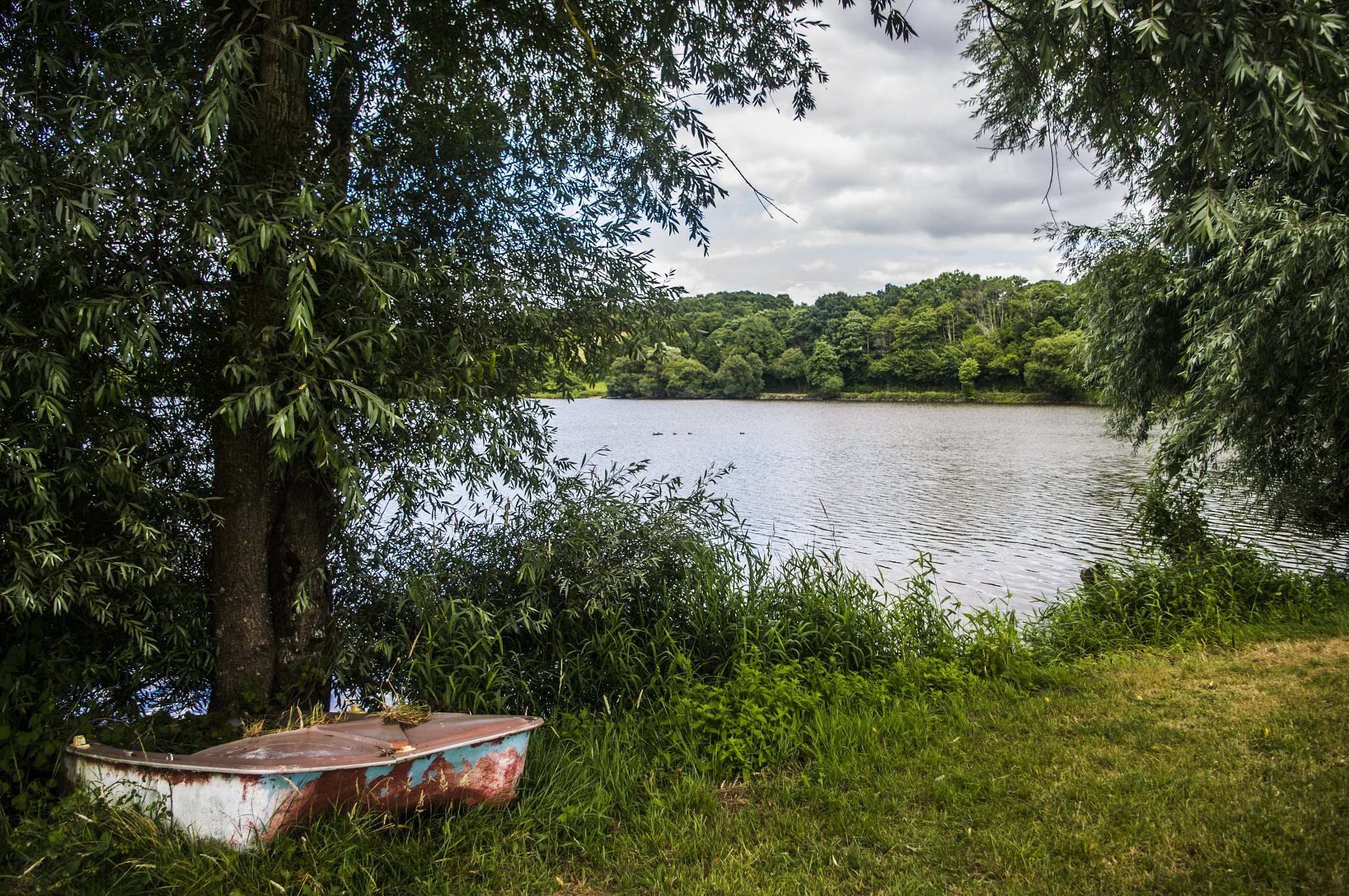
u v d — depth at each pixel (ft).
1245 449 27.04
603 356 17.39
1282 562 33.30
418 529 16.35
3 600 9.53
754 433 148.97
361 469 11.82
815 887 8.95
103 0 10.64
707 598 16.61
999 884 8.90
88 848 8.63
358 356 11.25
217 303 11.66
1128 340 29.81
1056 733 13.56
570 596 15.53
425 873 9.09
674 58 15.78
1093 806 10.57
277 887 8.30
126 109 9.59
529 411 16.06
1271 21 8.62
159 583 11.39
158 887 8.48
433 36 14.90
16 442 9.25
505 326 14.66
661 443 123.13
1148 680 16.66
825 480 76.79
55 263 9.41
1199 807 10.30
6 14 10.44
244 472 12.18
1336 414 24.04
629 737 13.07
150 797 9.16
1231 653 18.85
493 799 10.47
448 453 12.98
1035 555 42.52
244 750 9.75
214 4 11.51
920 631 18.54
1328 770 11.28
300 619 13.03
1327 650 18.20
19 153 8.86
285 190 10.79
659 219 17.49
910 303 366.63
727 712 13.14
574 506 16.30
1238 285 24.40
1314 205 23.66
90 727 10.30
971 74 22.95
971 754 12.63
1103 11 9.11
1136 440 32.96
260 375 10.40
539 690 14.87
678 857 9.73
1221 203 9.47
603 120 16.71
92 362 10.16
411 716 11.04
